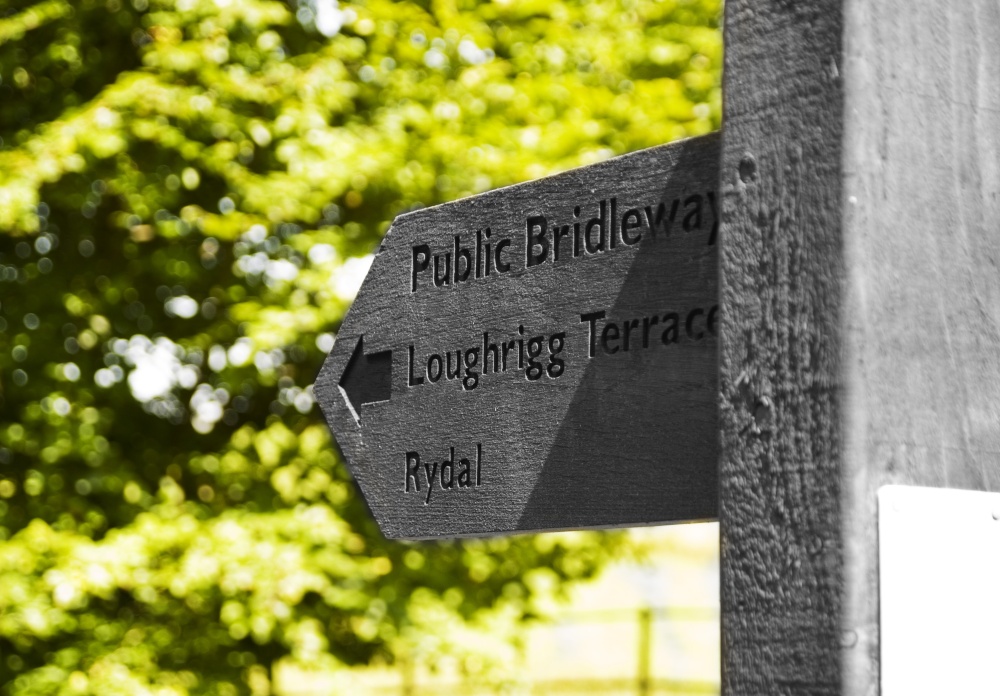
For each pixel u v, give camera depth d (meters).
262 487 6.44
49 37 6.50
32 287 6.59
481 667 6.42
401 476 1.76
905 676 1.04
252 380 6.34
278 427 6.36
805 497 1.08
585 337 1.52
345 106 6.59
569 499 1.51
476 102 6.57
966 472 1.09
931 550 1.07
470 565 6.57
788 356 1.11
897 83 1.10
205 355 6.67
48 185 6.25
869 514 1.05
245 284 6.49
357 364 1.86
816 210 1.10
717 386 1.31
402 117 6.37
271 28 6.57
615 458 1.47
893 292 1.08
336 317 6.10
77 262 6.79
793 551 1.09
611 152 6.57
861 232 1.08
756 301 1.14
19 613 5.79
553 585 7.19
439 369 1.72
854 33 1.09
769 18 1.16
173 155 6.25
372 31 6.52
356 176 6.16
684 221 1.42
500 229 1.66
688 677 17.92
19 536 5.96
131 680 5.94
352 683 6.21
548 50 6.77
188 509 6.36
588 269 1.53
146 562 5.83
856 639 1.04
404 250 1.81
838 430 1.06
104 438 6.52
